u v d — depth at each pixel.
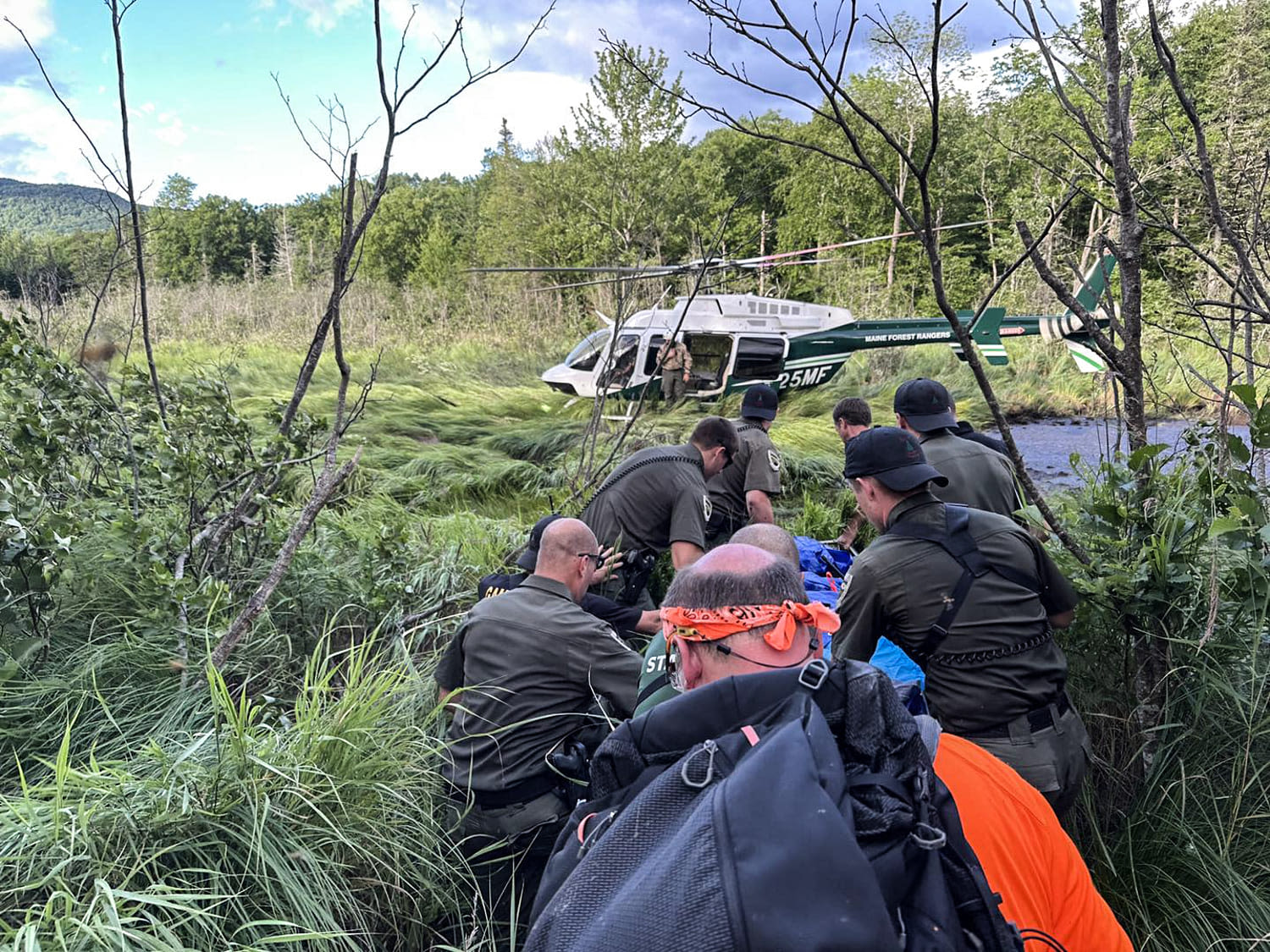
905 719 1.18
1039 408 14.75
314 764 2.27
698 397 12.12
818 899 0.92
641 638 3.69
